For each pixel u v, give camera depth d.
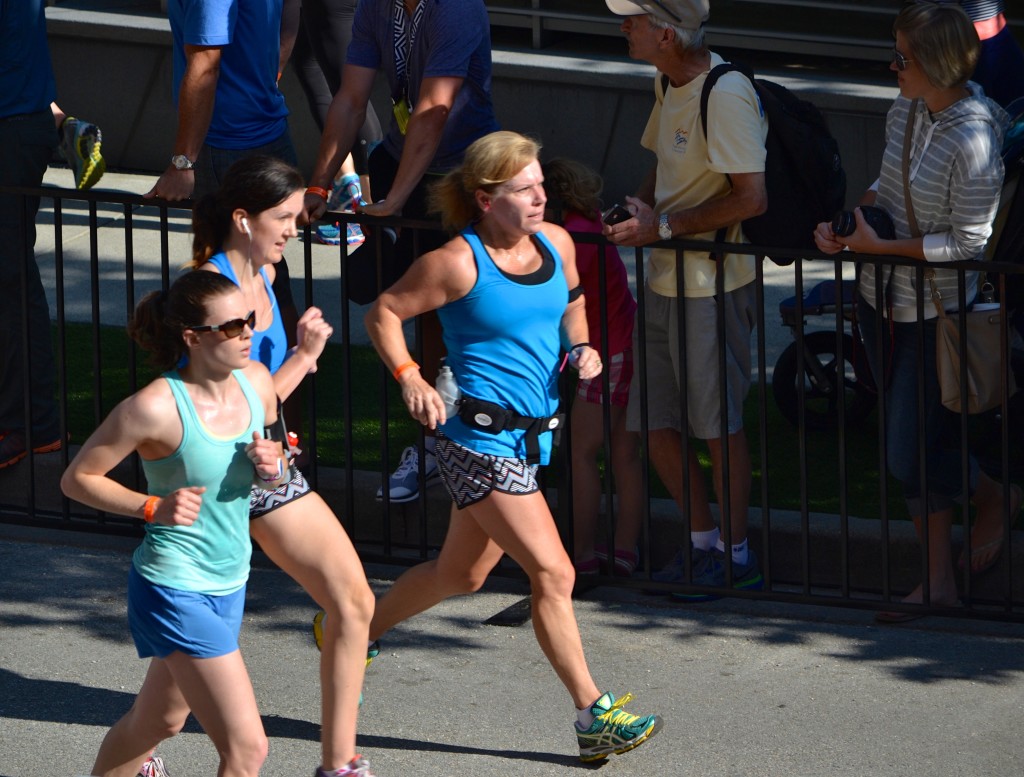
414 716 18.75
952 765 17.39
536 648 20.52
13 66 24.48
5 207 24.48
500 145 16.53
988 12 23.98
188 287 14.50
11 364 25.02
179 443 14.59
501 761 17.72
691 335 21.27
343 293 22.48
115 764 15.98
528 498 17.08
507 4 41.47
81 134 25.45
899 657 20.12
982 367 19.95
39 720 18.67
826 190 20.73
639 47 20.42
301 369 16.39
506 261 16.98
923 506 20.45
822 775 17.25
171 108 41.62
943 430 22.20
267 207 16.41
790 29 40.09
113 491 14.64
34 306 25.06
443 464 17.31
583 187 21.55
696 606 21.78
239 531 15.10
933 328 20.31
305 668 20.00
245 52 24.02
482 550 17.92
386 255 23.73
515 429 16.98
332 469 24.97
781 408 27.08
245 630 21.05
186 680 14.95
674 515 23.16
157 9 42.62
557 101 39.31
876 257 19.75
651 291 21.80
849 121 37.28
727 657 20.23
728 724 18.45
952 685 19.30
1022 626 20.92
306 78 37.09
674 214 20.56
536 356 17.05
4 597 22.03
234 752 15.00
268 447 14.76
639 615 21.55
